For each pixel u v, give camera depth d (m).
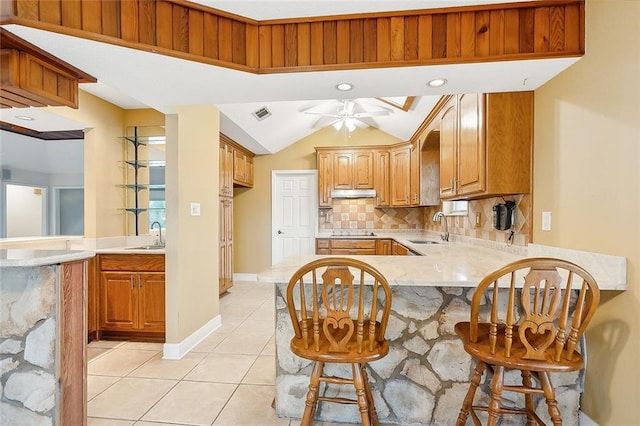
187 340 2.87
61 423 1.58
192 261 2.99
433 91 2.12
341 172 5.34
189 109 2.95
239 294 4.83
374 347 1.50
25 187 4.88
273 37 1.81
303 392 1.92
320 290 1.89
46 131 3.40
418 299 1.85
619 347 1.54
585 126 1.70
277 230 5.79
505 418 1.79
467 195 2.63
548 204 2.03
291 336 1.93
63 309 1.59
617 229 1.52
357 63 1.76
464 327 1.66
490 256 2.43
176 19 1.62
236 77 1.88
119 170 3.55
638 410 1.44
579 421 1.77
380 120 4.91
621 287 1.49
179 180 2.79
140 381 2.34
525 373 1.56
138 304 3.04
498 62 1.72
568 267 1.28
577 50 1.68
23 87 1.53
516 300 1.76
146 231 3.74
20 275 1.57
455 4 1.66
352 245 5.06
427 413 1.85
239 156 5.10
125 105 3.51
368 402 1.73
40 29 1.38
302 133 5.47
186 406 2.03
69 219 5.36
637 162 1.42
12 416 1.59
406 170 5.00
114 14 1.50
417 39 1.73
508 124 2.21
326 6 1.67
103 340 3.10
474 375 1.56
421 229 5.56
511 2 1.66
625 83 1.46
